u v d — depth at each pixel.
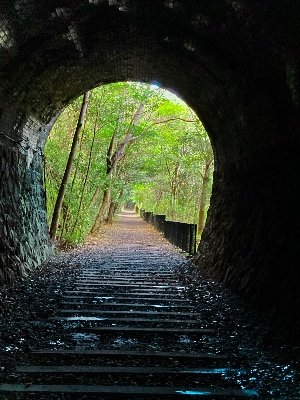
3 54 7.54
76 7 7.12
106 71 11.60
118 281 9.91
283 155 7.34
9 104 9.06
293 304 6.05
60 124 19.45
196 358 4.93
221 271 9.94
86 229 20.17
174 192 35.38
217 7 6.44
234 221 9.96
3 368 4.37
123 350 5.11
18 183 10.52
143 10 7.39
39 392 3.87
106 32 8.45
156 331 5.98
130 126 23.00
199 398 3.90
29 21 7.09
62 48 8.73
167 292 8.77
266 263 7.51
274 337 5.78
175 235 20.17
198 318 6.82
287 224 7.01
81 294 8.32
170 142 30.81
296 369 4.67
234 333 6.04
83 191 18.11
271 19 5.71
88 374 4.35
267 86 7.26
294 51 5.76
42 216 13.25
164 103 25.09
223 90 9.26
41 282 9.30
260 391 4.08
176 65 10.01
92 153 20.23
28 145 11.41
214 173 12.99
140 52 9.84
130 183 34.06
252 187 9.04
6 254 8.95
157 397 3.89
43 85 9.98
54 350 4.98
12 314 6.47
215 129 11.77
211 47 7.99
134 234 27.69
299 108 6.34
